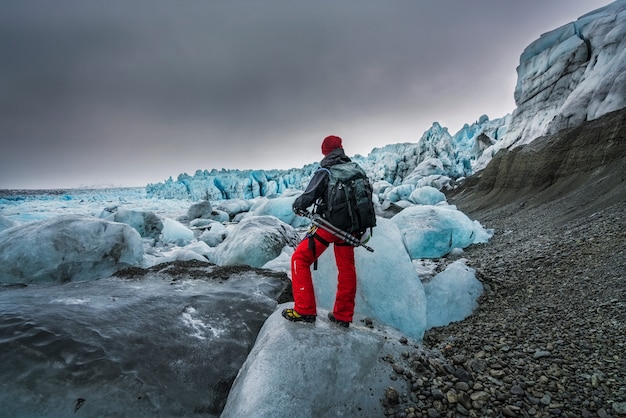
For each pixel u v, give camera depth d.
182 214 32.25
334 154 2.79
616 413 1.95
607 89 13.55
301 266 2.76
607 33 15.87
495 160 20.61
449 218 9.31
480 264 6.54
